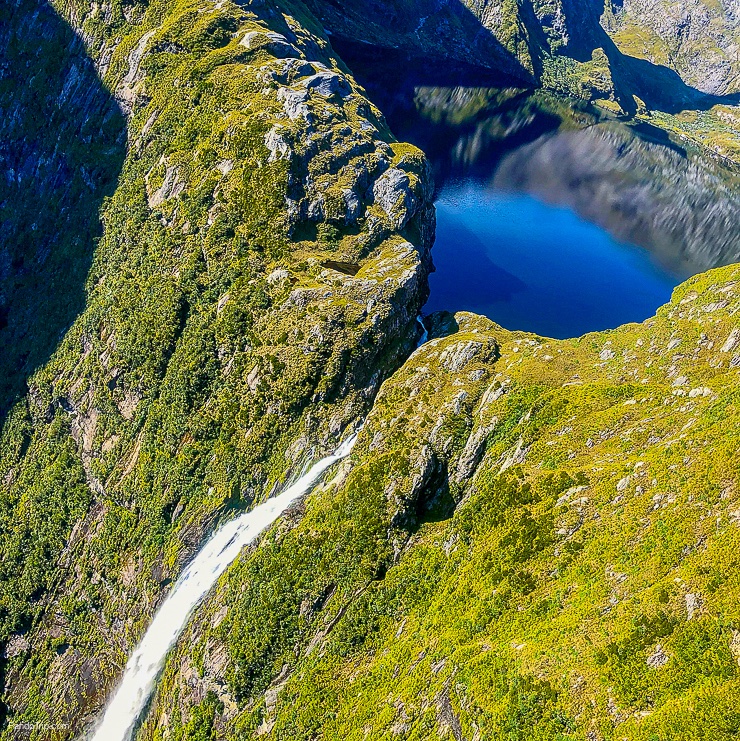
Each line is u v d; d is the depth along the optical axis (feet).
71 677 480.23
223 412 465.47
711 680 201.98
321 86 605.73
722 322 362.53
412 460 367.45
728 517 237.66
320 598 352.90
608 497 286.25
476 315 481.05
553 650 238.48
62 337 613.52
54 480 554.46
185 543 451.53
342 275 472.85
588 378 382.42
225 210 523.29
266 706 340.59
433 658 278.26
